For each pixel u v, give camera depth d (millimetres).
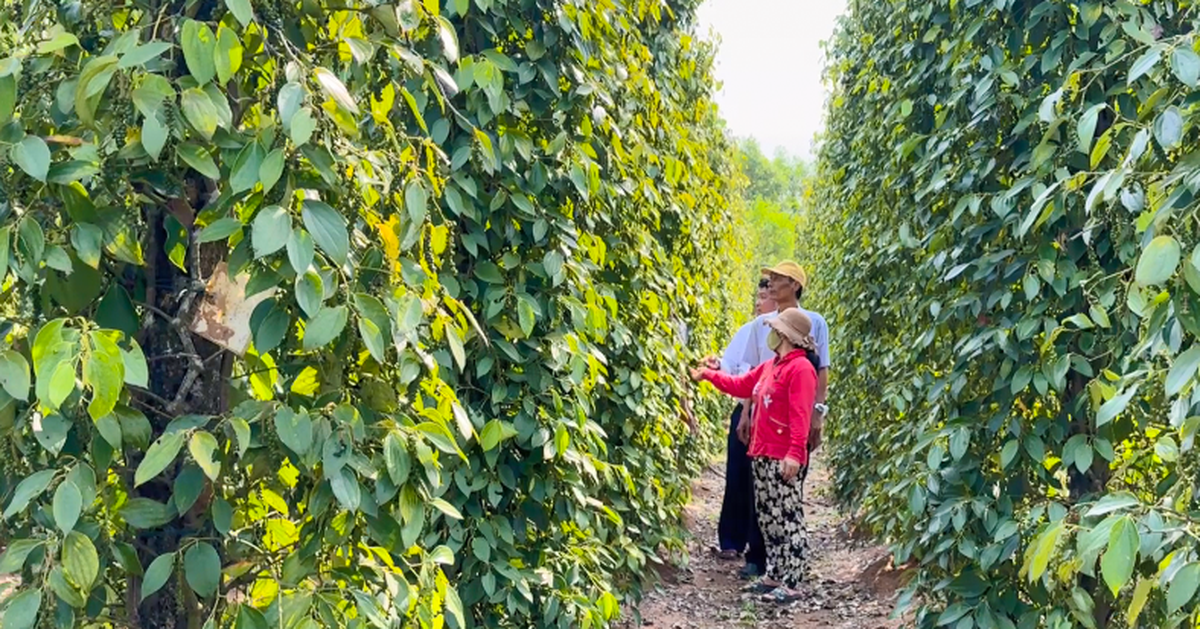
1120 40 2402
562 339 2621
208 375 1409
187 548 1272
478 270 2494
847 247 5930
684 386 5070
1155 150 1939
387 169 1474
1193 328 1492
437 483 1342
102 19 1389
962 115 3164
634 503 3582
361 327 1274
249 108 1447
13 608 1124
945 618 2645
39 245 1157
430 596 1501
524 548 2770
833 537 6285
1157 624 2121
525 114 2693
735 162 9445
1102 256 2646
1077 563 1671
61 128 1279
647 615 4398
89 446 1241
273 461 1338
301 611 1243
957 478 2746
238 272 1250
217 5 1339
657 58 4574
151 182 1270
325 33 1474
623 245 3357
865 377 5398
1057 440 2588
